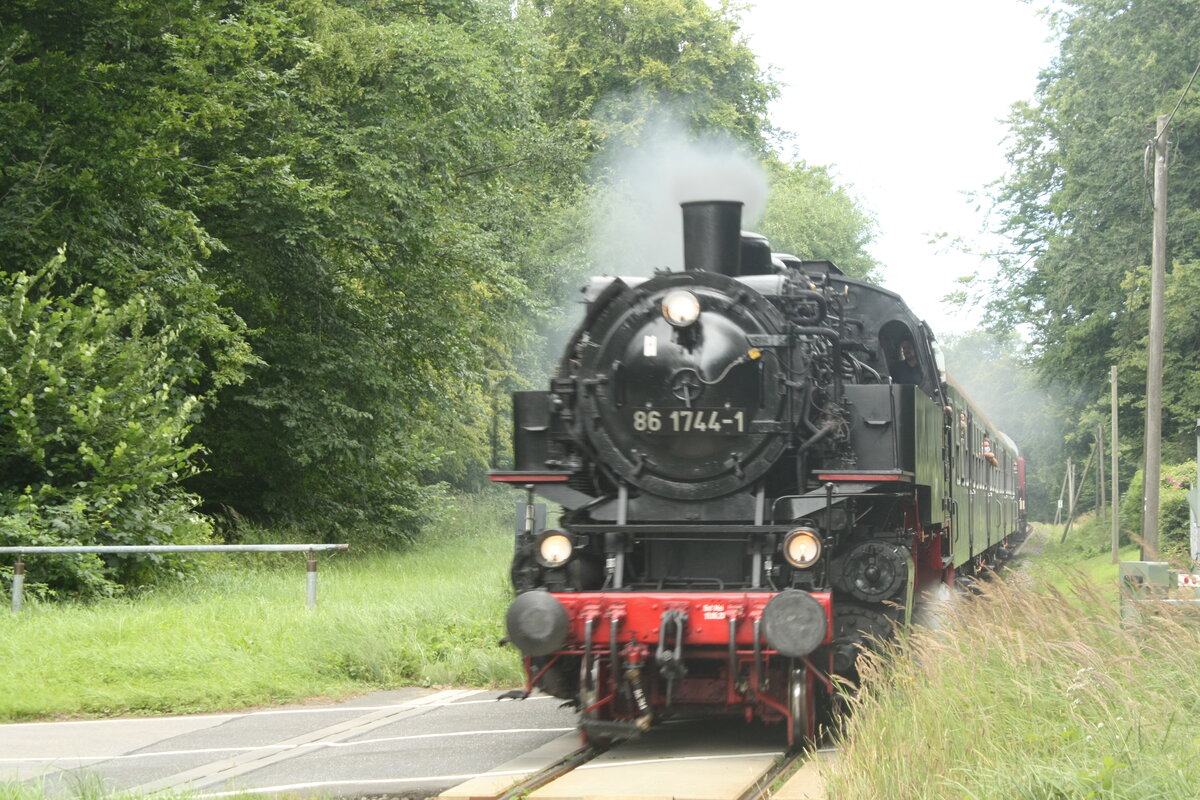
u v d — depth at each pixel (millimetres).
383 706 15672
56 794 10555
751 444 12711
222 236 32312
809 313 13414
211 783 10992
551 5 62219
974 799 8234
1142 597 13727
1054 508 106000
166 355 25484
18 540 21359
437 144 33375
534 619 11461
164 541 23812
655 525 12680
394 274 34438
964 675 11023
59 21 26312
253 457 35250
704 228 14852
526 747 12703
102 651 16812
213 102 27578
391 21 35062
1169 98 44812
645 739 13031
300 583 24828
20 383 22406
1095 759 8922
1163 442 47031
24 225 24125
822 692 12586
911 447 13445
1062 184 52281
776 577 12523
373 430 35938
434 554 36719
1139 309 45688
